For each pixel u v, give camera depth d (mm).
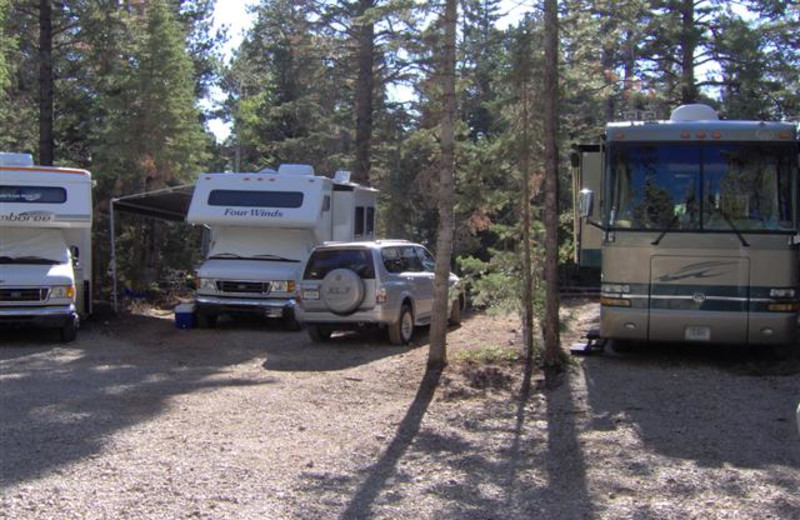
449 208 10023
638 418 7539
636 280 9945
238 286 14812
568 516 4984
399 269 13227
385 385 9375
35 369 10711
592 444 6691
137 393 8953
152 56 20984
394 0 9438
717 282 9727
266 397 8719
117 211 19781
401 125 23219
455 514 5043
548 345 9930
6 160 14328
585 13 10281
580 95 19031
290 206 15328
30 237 14086
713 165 9852
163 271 22469
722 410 7738
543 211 11023
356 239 16875
